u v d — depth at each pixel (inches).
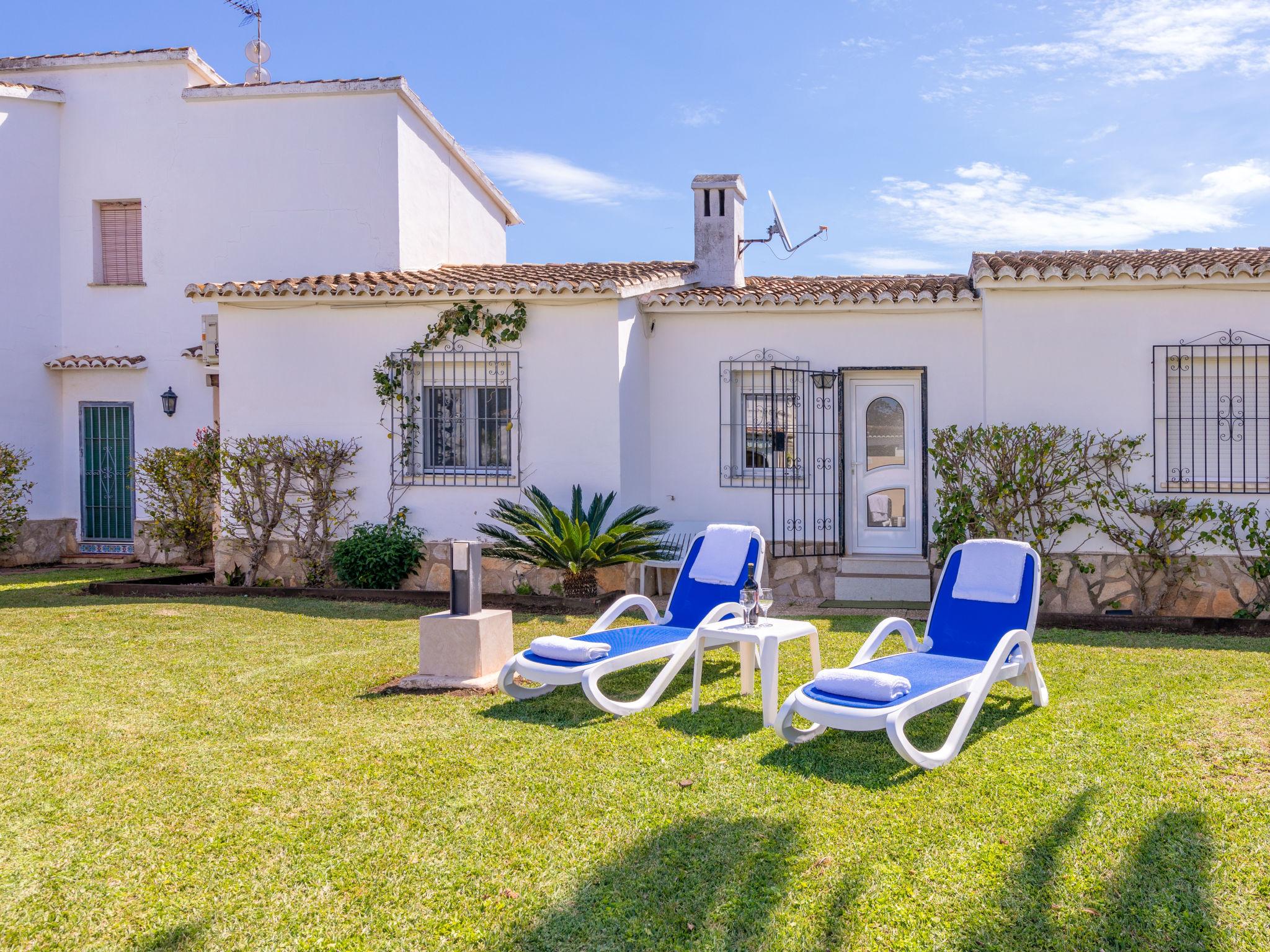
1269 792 163.3
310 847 150.9
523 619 350.9
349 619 350.0
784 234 506.0
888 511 432.1
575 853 147.9
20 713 223.8
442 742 201.5
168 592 419.8
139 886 139.2
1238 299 356.8
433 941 124.6
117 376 575.2
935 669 204.8
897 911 129.0
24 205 563.5
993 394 373.7
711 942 123.5
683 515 438.6
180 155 558.3
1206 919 125.0
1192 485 362.0
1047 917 126.5
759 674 259.0
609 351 401.1
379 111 529.3
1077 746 191.3
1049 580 363.6
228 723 215.8
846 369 422.0
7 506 544.7
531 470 410.9
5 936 126.5
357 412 426.6
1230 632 319.6
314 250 539.2
